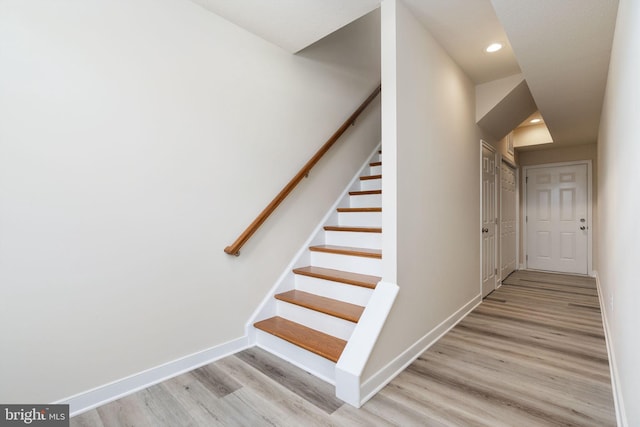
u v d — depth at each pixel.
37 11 1.42
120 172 1.68
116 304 1.67
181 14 1.92
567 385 1.82
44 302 1.45
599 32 2.00
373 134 3.58
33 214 1.42
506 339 2.49
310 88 2.79
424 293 2.29
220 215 2.12
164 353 1.86
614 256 2.10
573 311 3.22
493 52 2.64
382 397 1.70
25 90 1.39
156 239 1.82
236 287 2.22
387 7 1.96
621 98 1.71
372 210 2.82
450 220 2.72
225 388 1.76
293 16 2.11
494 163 4.13
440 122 2.52
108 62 1.63
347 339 2.00
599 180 3.91
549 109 3.42
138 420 1.50
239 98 2.23
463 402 1.65
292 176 2.61
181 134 1.92
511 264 5.29
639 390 1.13
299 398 1.68
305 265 2.71
